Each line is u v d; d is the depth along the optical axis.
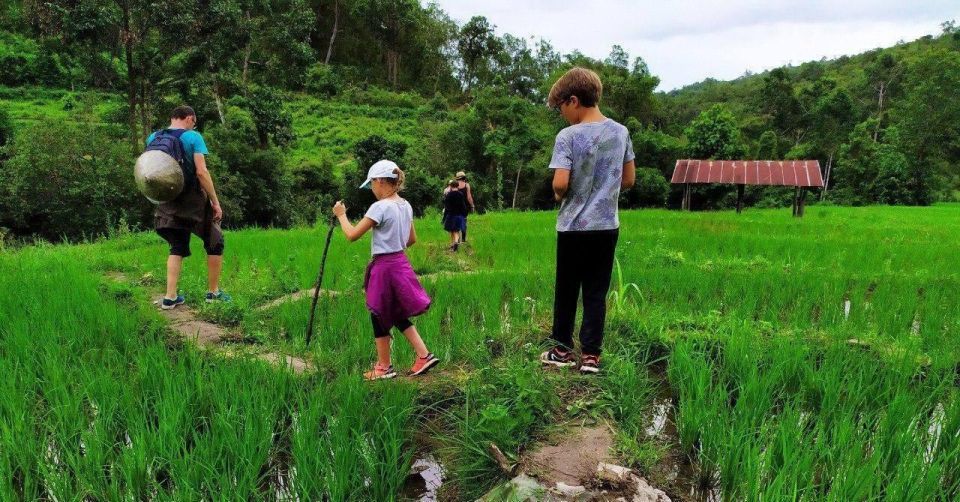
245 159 30.28
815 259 10.25
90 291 6.34
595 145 4.12
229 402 3.83
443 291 6.91
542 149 46.44
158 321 5.63
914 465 2.93
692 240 12.40
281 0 51.44
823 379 4.16
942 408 3.97
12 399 3.65
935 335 5.43
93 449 3.18
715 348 5.14
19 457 3.15
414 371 4.54
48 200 22.77
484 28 89.00
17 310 5.64
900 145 52.16
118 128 29.14
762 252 11.12
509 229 16.45
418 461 3.53
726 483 3.14
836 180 56.88
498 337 5.45
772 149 64.19
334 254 10.17
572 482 3.11
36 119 44.81
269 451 3.45
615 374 4.38
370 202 38.94
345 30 90.06
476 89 88.00
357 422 3.63
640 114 50.62
